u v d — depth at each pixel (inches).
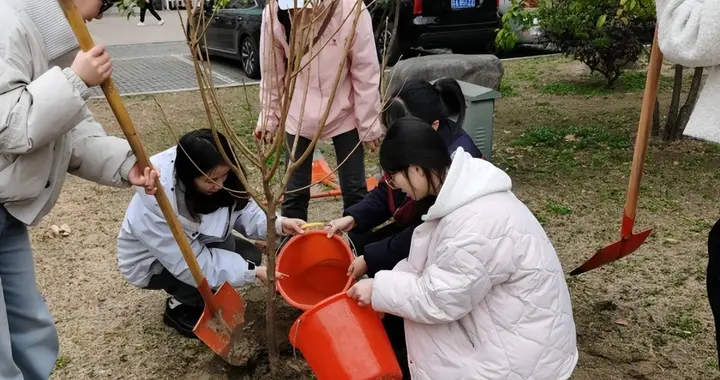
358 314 88.2
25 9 76.7
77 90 73.6
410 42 361.7
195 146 99.6
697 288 132.2
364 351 85.7
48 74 72.8
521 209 84.5
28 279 88.8
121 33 576.1
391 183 91.9
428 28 359.3
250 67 367.2
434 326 85.6
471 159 85.8
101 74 75.7
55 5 79.0
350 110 135.6
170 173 105.5
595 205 174.2
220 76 378.0
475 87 176.4
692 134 82.7
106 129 261.0
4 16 74.1
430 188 86.3
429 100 105.0
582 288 133.7
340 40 126.6
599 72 337.1
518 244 81.3
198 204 104.8
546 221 165.6
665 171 195.6
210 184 102.3
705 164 199.9
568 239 155.7
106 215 177.3
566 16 285.4
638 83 315.3
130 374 110.6
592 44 289.6
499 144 229.9
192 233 107.7
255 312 126.6
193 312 120.6
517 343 81.7
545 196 181.6
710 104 80.8
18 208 82.4
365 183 145.0
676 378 106.3
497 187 83.4
